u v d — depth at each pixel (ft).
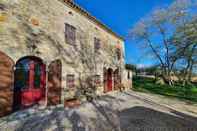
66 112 28.71
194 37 77.46
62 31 35.70
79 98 39.96
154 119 27.45
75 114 27.91
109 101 41.39
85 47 43.78
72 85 38.27
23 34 27.20
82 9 41.73
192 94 66.80
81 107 33.27
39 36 29.96
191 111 36.40
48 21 32.17
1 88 23.86
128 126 23.26
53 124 22.65
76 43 40.11
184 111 35.81
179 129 23.27
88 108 32.73
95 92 47.60
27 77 29.32
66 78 36.17
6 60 24.63
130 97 49.67
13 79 25.45
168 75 93.66
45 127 21.47
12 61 25.40
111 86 59.77
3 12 24.64
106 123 24.18
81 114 28.12
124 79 70.28
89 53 45.47
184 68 96.07
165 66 95.25
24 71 28.91
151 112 32.30
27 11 28.09
